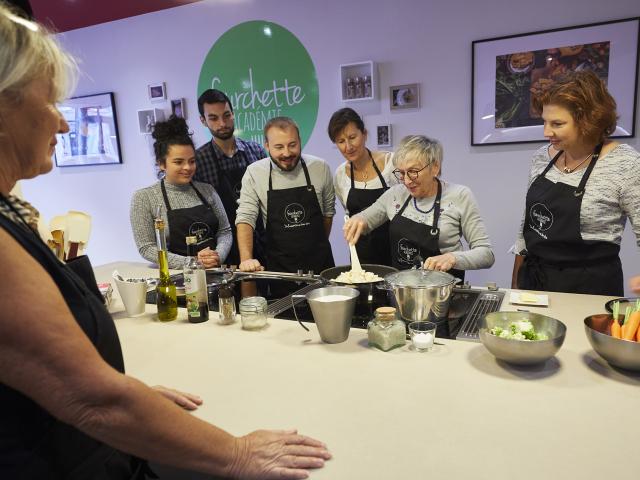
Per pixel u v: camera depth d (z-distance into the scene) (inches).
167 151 99.2
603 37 114.2
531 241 77.9
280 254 104.3
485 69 126.6
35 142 29.2
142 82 174.7
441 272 60.7
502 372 45.0
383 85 139.5
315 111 150.3
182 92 169.3
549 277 75.5
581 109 66.7
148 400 27.5
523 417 37.2
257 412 39.5
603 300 65.1
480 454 32.8
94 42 179.9
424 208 84.0
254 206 105.2
